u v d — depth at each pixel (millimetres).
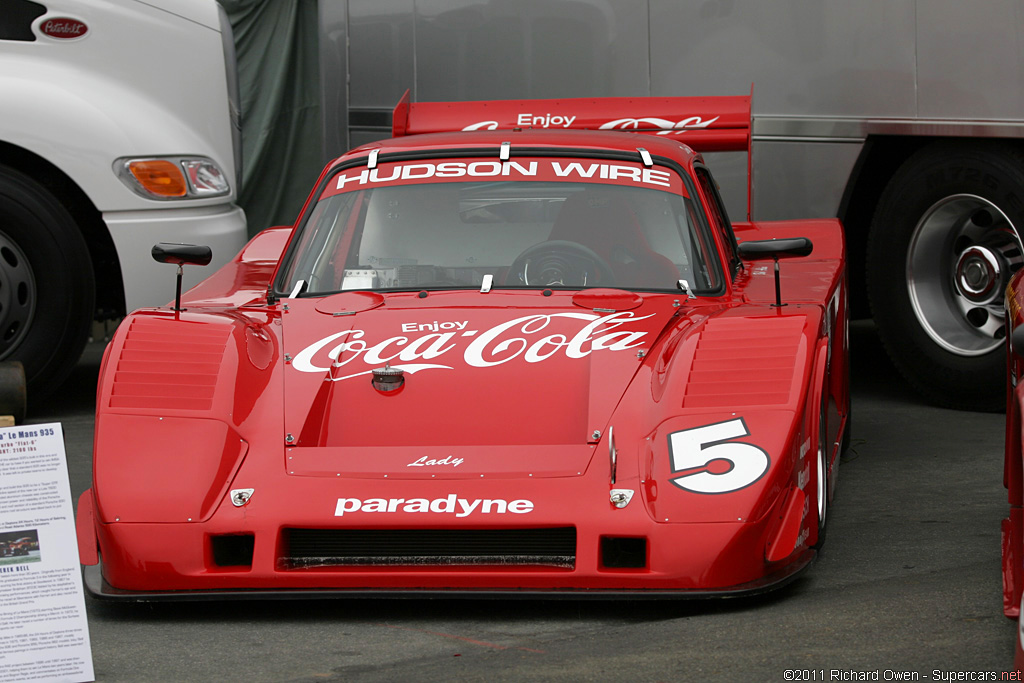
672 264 13648
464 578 9773
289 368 11578
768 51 21797
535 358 11570
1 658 8758
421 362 11586
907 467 16031
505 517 9758
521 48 23672
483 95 24047
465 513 9805
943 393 20500
